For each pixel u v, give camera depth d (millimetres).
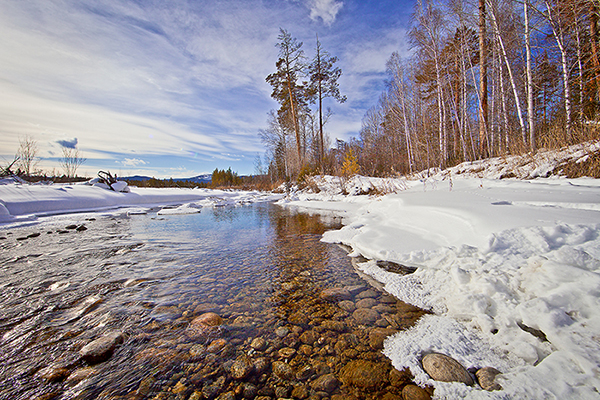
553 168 6078
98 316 2105
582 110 7777
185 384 1385
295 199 14961
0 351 1638
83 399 1275
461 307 1942
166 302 2379
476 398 1222
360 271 3201
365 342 1762
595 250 1834
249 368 1513
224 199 15391
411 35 12531
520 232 2350
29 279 2908
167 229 6113
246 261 3658
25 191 8891
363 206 8789
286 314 2170
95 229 6055
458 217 3256
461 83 13844
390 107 17219
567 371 1237
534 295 1740
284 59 21547
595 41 8039
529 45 7996
